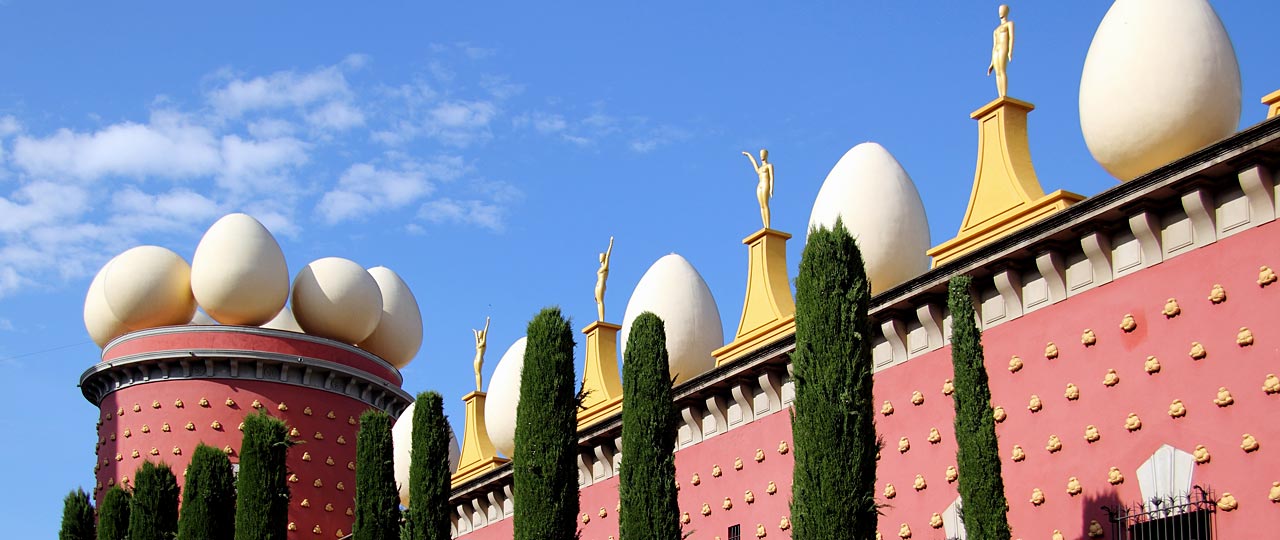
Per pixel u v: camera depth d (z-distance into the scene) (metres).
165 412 48.59
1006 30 26.22
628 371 25.44
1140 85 22.69
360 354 51.03
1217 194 21.48
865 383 21.56
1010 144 25.59
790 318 29.27
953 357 21.70
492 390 39.97
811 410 21.64
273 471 34.03
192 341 48.91
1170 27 22.73
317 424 49.50
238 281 49.00
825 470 21.20
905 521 25.38
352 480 49.84
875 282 27.72
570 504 26.09
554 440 26.30
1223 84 22.39
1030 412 23.64
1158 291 22.06
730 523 29.45
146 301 49.81
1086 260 23.23
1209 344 21.22
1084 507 22.42
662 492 24.48
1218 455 20.75
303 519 48.09
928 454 25.25
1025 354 23.92
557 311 27.45
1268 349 20.44
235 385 48.97
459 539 39.81
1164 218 22.16
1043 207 24.38
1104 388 22.55
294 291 51.16
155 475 37.12
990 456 20.84
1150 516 21.31
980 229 25.42
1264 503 20.05
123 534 38.22
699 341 33.12
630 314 33.84
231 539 35.12
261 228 50.25
